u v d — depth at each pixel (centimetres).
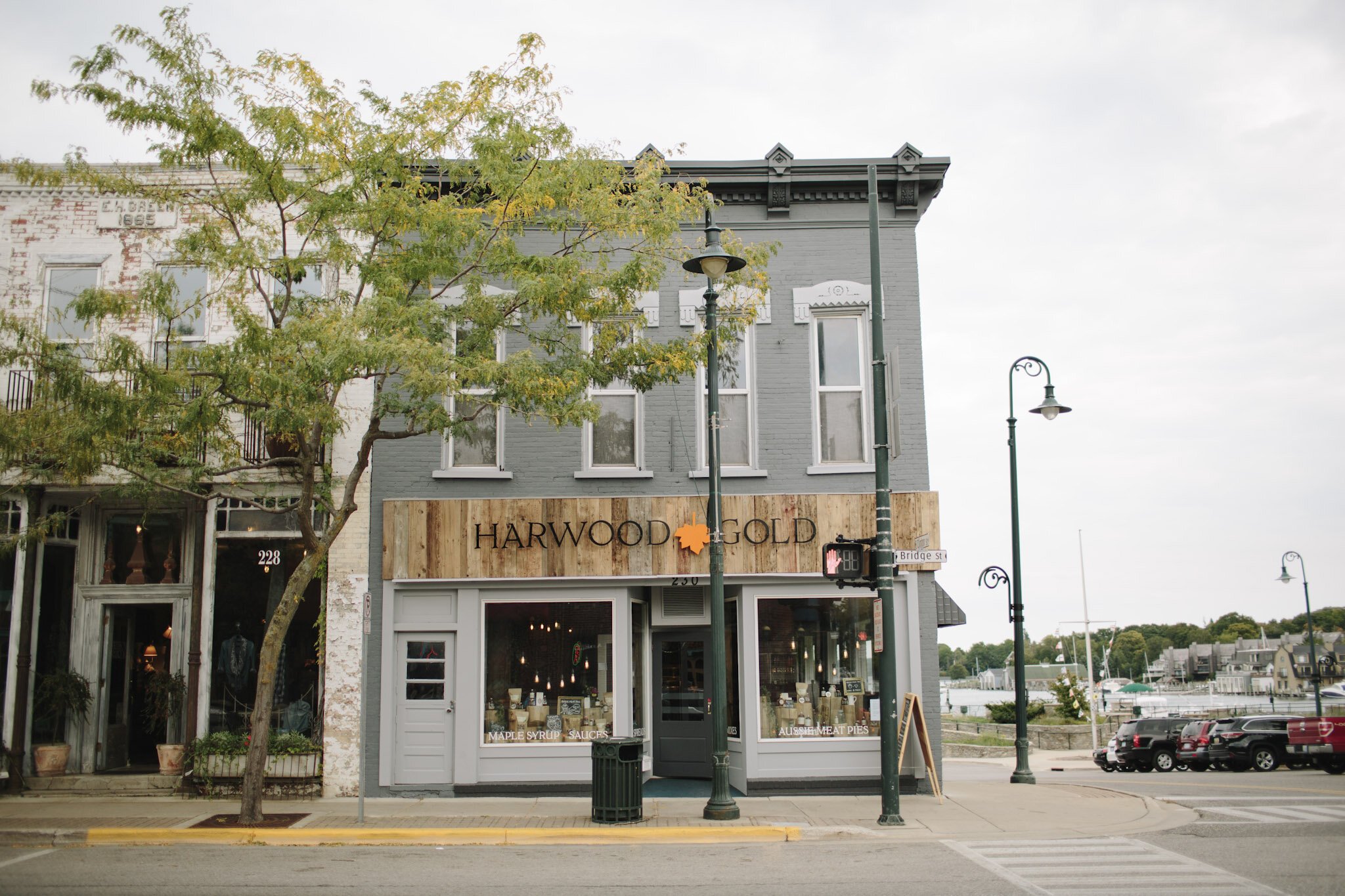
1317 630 15588
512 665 1527
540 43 1295
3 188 1597
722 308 1438
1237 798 1546
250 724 1508
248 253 1231
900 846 1135
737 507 1533
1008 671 13225
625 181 1394
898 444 1446
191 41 1224
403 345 1112
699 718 1628
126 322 1573
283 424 1166
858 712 1530
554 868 1012
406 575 1514
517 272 1267
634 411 1588
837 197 1617
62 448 1245
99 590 1627
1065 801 1501
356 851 1125
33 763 1552
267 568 1572
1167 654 16550
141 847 1148
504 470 1553
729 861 1048
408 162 1330
